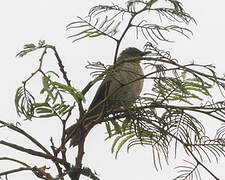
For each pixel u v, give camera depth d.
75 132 6.83
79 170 6.20
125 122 6.99
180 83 6.15
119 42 6.27
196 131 6.20
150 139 6.31
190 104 6.67
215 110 6.28
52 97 5.63
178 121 6.27
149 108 6.52
